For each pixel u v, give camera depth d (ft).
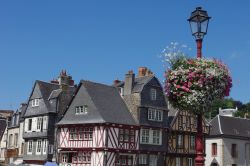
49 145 141.38
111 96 139.95
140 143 135.44
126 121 133.49
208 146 170.71
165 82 39.09
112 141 127.24
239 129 175.73
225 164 164.45
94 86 138.62
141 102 137.90
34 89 153.89
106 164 124.47
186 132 150.41
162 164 140.97
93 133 128.57
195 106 37.37
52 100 146.92
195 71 37.19
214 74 37.01
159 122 142.10
